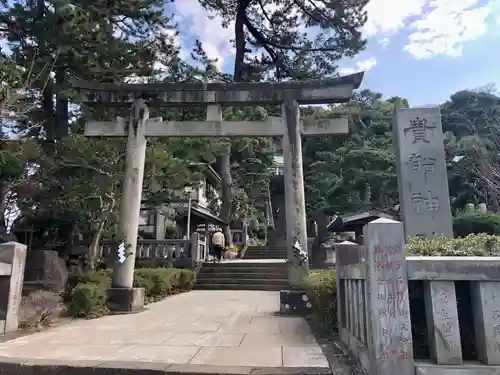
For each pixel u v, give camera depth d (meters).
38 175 11.68
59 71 12.77
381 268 3.38
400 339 3.25
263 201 32.41
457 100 28.70
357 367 3.99
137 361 4.36
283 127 9.30
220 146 16.17
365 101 29.48
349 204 21.81
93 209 12.45
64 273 11.77
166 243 17.09
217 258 19.67
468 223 12.47
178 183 13.85
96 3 12.46
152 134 9.68
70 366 4.17
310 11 18.34
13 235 13.08
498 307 3.29
